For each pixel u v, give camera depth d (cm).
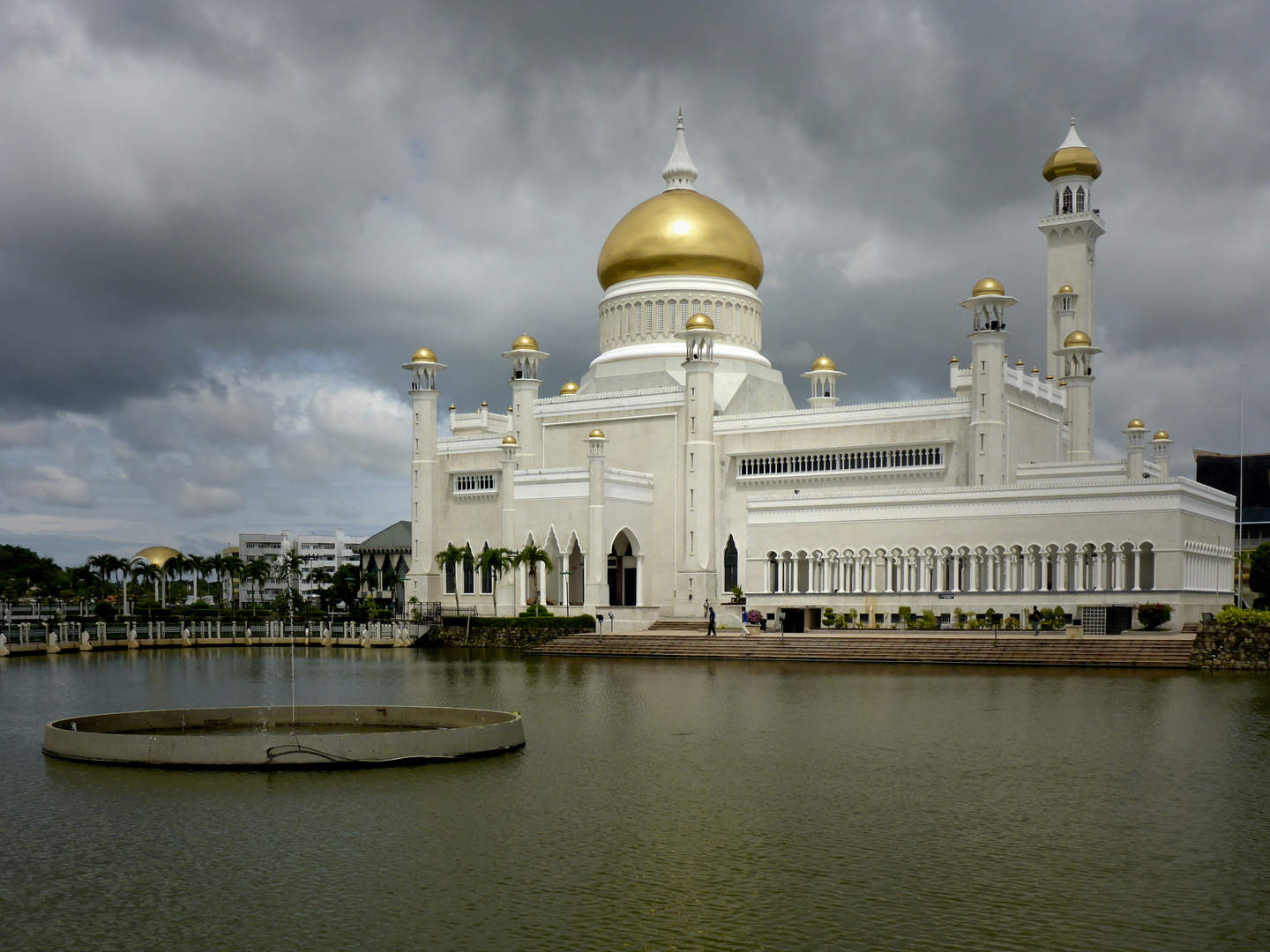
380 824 3011
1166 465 11869
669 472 12225
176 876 2577
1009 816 3109
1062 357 12338
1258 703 5500
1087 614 8738
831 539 10256
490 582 12888
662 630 10738
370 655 10331
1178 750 4131
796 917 2309
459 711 4559
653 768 3800
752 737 4494
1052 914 2320
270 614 13512
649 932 2227
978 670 7569
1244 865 2650
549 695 6200
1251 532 15675
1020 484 9312
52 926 2272
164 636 11656
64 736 3978
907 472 10831
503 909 2356
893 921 2281
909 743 4319
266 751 3731
